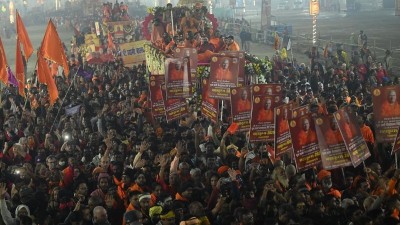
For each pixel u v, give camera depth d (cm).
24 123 1414
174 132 1209
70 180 998
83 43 3366
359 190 850
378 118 912
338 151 869
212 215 818
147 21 2170
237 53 1241
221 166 994
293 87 1645
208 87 1177
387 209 768
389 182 798
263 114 989
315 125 864
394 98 899
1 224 835
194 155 1077
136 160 1028
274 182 876
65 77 2078
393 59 2989
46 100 1625
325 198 809
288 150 924
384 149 1041
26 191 904
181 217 772
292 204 795
